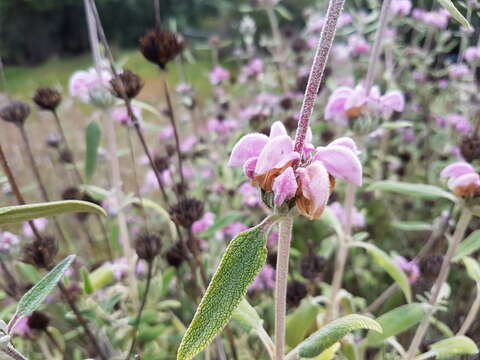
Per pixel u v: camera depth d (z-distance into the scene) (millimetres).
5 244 339
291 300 285
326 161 140
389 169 512
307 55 624
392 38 503
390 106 277
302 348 164
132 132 672
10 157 615
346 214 302
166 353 333
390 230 469
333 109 289
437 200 460
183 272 354
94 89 314
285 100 489
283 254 156
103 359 269
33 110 702
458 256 254
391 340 277
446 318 358
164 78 257
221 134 521
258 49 977
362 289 409
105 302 307
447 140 493
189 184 493
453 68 511
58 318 369
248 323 195
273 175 137
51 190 564
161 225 471
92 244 436
